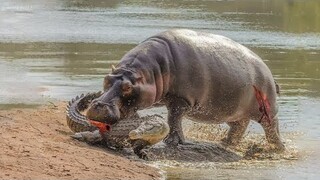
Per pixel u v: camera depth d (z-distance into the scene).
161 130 21.86
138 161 21.64
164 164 21.80
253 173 21.53
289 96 34.75
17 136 20.98
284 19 77.75
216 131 26.41
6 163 18.17
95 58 45.78
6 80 36.16
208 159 22.94
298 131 27.44
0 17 72.44
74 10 82.38
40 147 20.20
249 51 25.52
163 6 90.50
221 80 24.06
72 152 20.38
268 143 25.22
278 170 22.08
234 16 78.81
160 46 23.50
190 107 23.83
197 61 23.73
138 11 82.69
